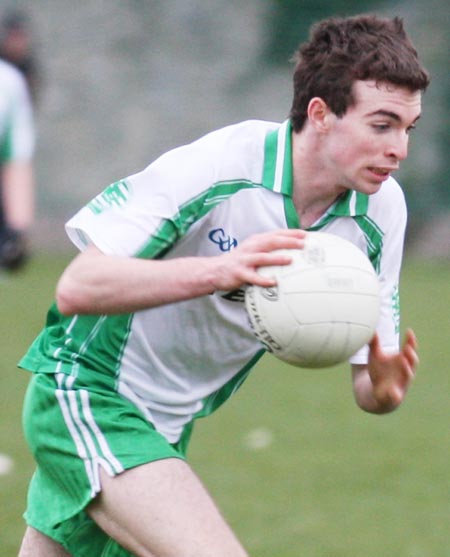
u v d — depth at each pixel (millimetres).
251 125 11375
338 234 11523
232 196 11125
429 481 20016
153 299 10570
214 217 11156
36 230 50781
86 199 51781
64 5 52406
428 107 48688
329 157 10953
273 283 10578
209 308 11461
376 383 11984
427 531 17594
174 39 52250
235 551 10688
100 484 11188
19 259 38438
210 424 23609
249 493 19281
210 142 11172
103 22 52312
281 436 22703
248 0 51969
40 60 52062
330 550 16766
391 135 10758
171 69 52125
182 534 10734
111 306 10656
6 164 36625
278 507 18625
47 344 11969
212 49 52125
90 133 51969
